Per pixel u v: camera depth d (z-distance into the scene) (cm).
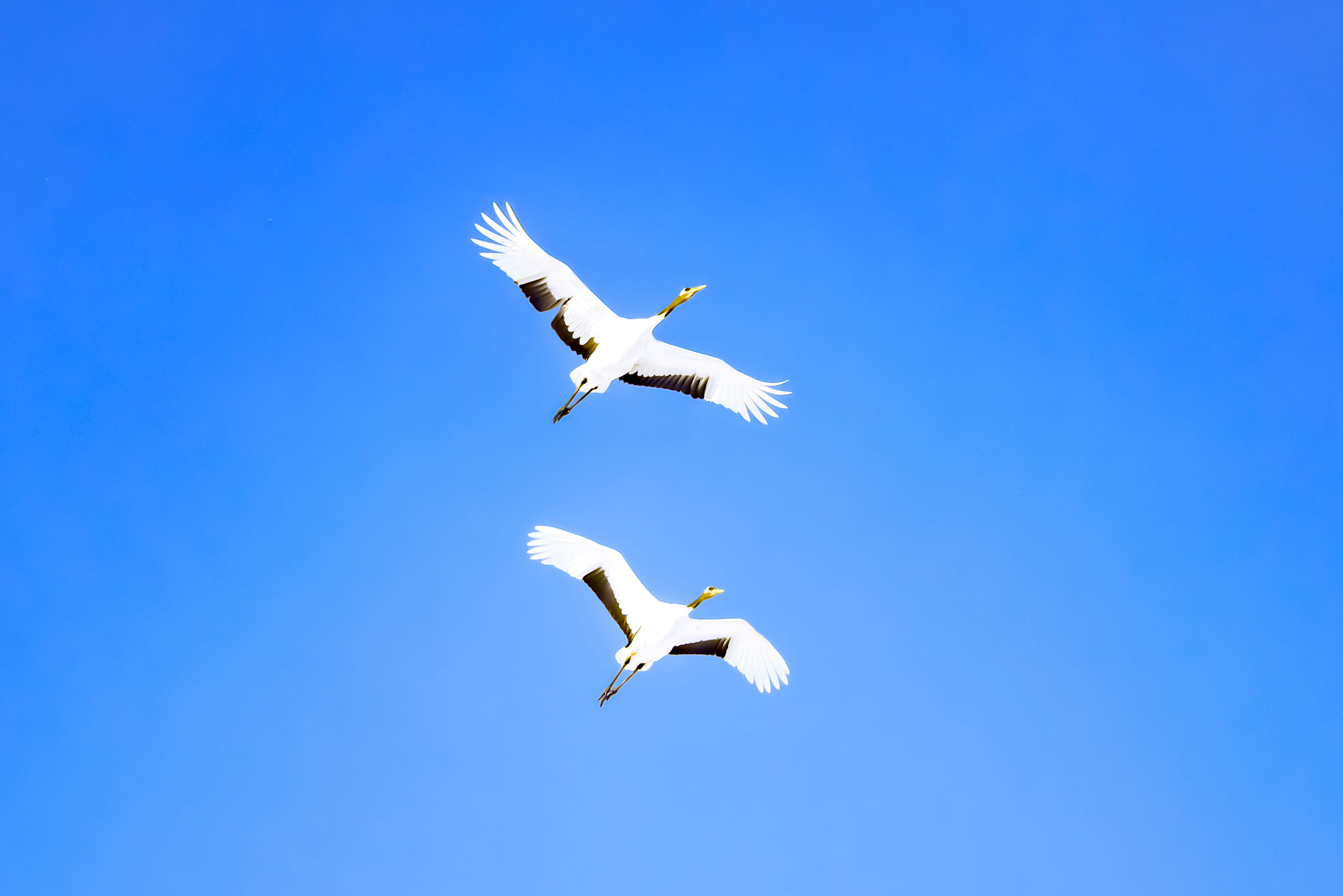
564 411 1673
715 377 1664
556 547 1452
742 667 1526
